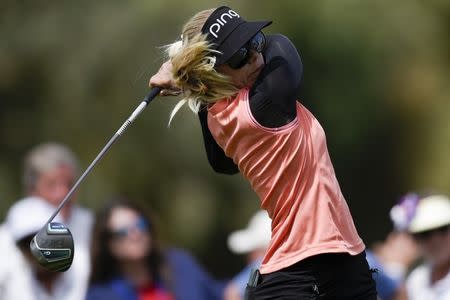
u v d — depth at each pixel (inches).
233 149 696.4
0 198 2635.3
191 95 684.1
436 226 1007.0
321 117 2529.5
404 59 2502.5
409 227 1023.6
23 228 998.4
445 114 2573.8
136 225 933.8
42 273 994.7
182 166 2518.5
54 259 695.7
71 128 2578.7
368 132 2578.7
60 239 696.4
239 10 2362.2
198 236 2561.5
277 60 682.2
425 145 2600.9
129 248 928.9
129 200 944.9
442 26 2546.8
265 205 693.9
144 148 2518.5
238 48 673.6
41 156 1061.8
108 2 2571.4
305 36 2415.1
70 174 1078.4
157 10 2389.3
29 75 2645.2
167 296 944.9
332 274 674.8
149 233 941.8
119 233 927.7
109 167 2529.5
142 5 2439.7
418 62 2516.0
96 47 2524.6
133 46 2465.6
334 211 679.1
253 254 1141.1
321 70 2479.1
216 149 733.9
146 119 2481.5
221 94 680.4
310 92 2496.3
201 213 2527.1
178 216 2536.9
